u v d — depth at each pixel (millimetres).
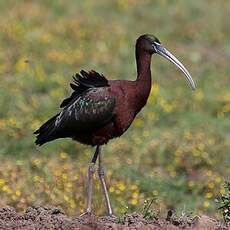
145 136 20344
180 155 18922
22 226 10945
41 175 16594
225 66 27719
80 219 11180
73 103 12523
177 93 23859
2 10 32656
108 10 34594
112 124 12594
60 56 26891
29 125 20734
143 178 17156
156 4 35750
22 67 25031
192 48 30156
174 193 16719
